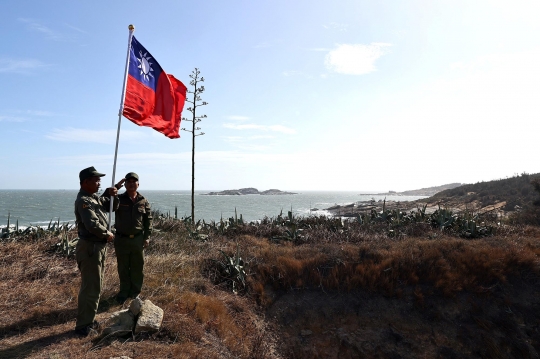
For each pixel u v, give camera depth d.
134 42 6.61
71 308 5.35
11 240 8.55
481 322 7.43
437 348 7.07
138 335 4.75
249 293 7.60
